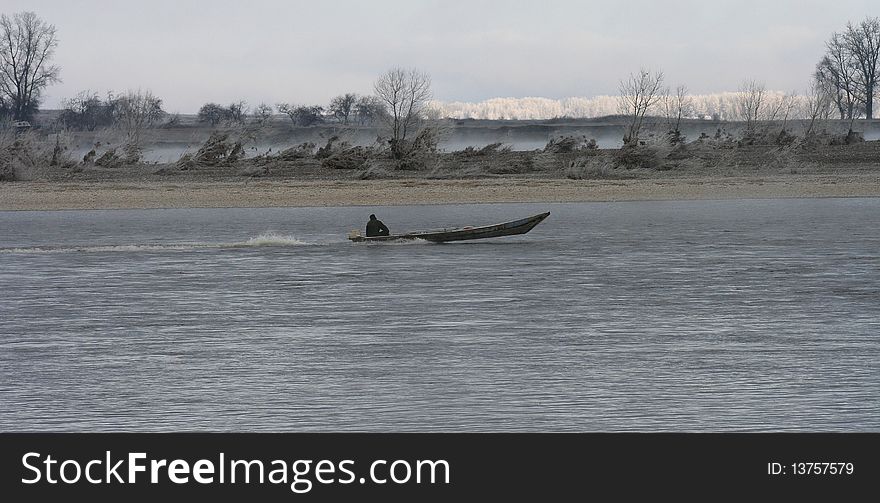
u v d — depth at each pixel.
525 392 40.59
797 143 187.25
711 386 41.22
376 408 38.78
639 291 65.75
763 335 51.06
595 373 43.31
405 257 85.94
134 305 61.59
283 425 37.22
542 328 53.19
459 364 45.03
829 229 106.88
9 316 57.97
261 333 52.44
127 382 42.53
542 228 110.94
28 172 161.62
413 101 176.12
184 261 84.19
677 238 99.62
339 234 106.00
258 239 96.12
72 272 77.38
